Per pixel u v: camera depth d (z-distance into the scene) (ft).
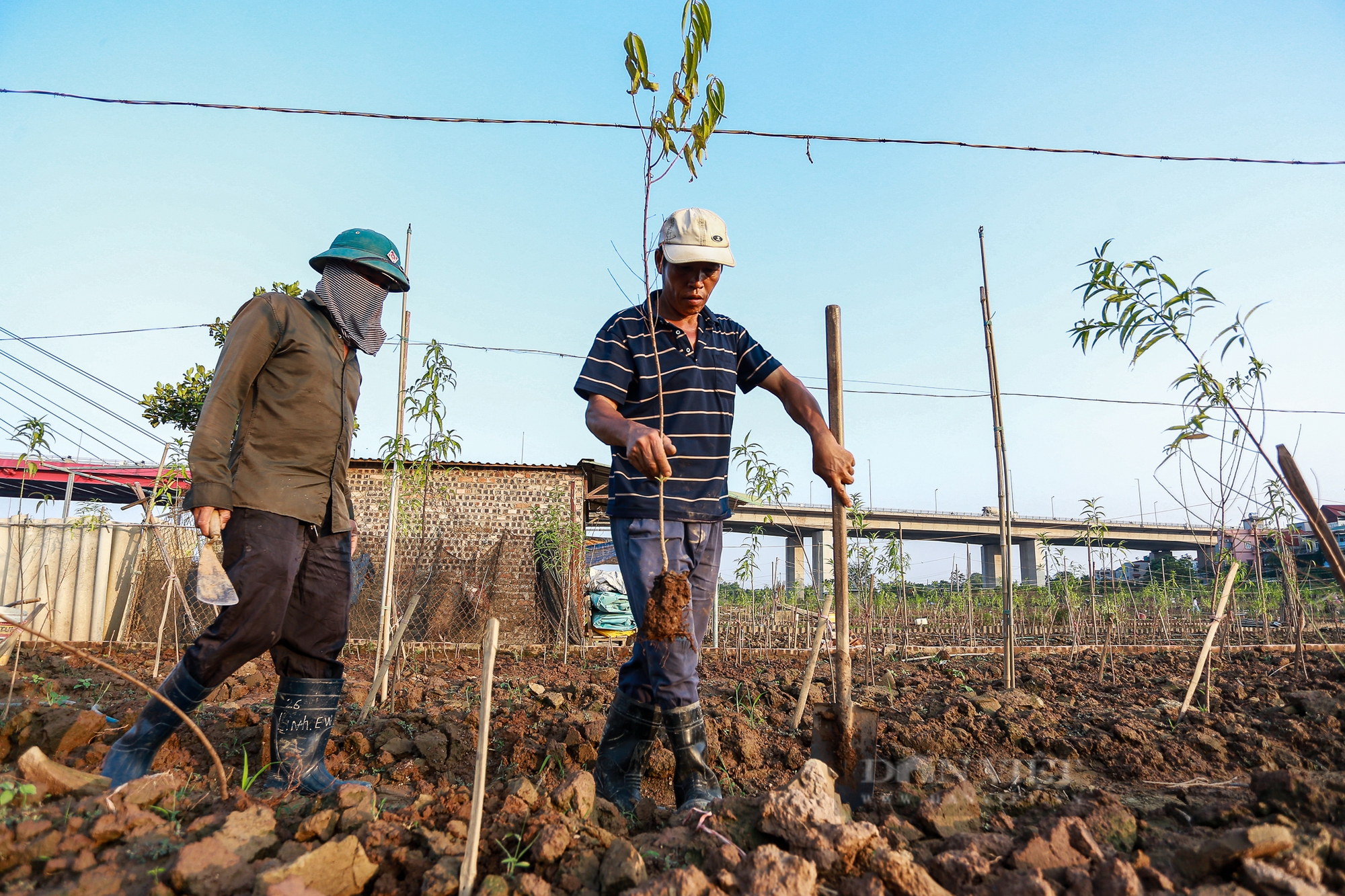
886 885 5.32
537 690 15.39
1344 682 16.25
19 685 12.56
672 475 7.97
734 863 5.44
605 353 8.03
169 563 20.81
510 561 33.78
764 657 26.50
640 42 6.69
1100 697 15.75
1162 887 5.33
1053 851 5.89
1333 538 7.54
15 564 26.50
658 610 6.71
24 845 5.16
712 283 8.20
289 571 7.42
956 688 17.17
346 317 8.22
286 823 6.47
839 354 8.59
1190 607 40.70
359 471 34.40
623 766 7.98
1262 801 7.02
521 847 5.80
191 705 7.11
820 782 6.31
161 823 5.87
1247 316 9.75
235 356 7.27
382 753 9.70
